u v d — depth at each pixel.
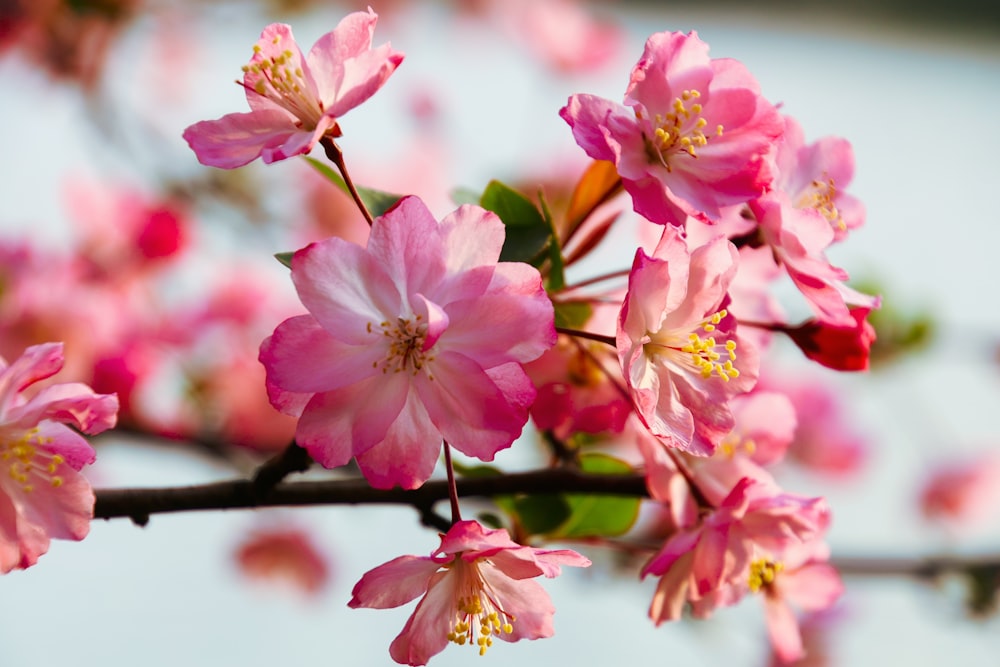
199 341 0.74
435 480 0.53
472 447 0.49
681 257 0.50
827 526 0.54
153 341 0.73
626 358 0.49
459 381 0.49
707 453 0.50
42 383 0.69
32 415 0.50
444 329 0.48
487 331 0.49
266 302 0.78
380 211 0.53
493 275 0.49
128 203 0.78
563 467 0.53
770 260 0.54
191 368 0.73
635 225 0.55
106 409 0.50
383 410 0.49
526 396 0.49
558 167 0.77
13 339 0.70
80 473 0.50
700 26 1.68
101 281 0.75
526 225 0.52
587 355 0.53
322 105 0.50
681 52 0.51
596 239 0.53
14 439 0.50
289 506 0.52
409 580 0.50
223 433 0.71
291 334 0.49
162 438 0.69
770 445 0.54
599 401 0.53
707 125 0.51
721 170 0.51
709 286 0.50
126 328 0.72
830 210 0.54
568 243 0.54
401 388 0.49
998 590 0.68
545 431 0.54
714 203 0.51
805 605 0.55
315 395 0.49
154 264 0.76
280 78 0.50
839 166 0.54
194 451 0.69
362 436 0.49
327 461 0.49
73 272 0.74
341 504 0.52
